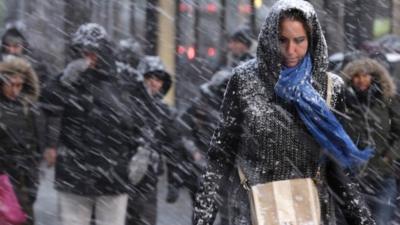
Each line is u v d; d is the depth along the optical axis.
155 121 14.20
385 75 13.81
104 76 13.03
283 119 6.98
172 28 27.86
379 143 13.84
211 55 27.47
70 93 12.96
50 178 22.41
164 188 22.64
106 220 13.10
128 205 14.02
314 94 6.93
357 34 25.70
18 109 13.16
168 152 14.73
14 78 13.12
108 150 12.91
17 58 13.27
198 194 7.26
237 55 18.20
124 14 28.17
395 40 22.05
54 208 19.75
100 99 12.88
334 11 25.48
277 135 6.99
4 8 30.08
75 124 12.94
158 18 27.81
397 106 13.92
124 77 14.18
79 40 12.98
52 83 13.25
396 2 26.98
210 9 27.95
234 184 7.21
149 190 14.05
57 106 13.11
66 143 13.00
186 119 15.70
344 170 7.08
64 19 26.61
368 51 18.84
